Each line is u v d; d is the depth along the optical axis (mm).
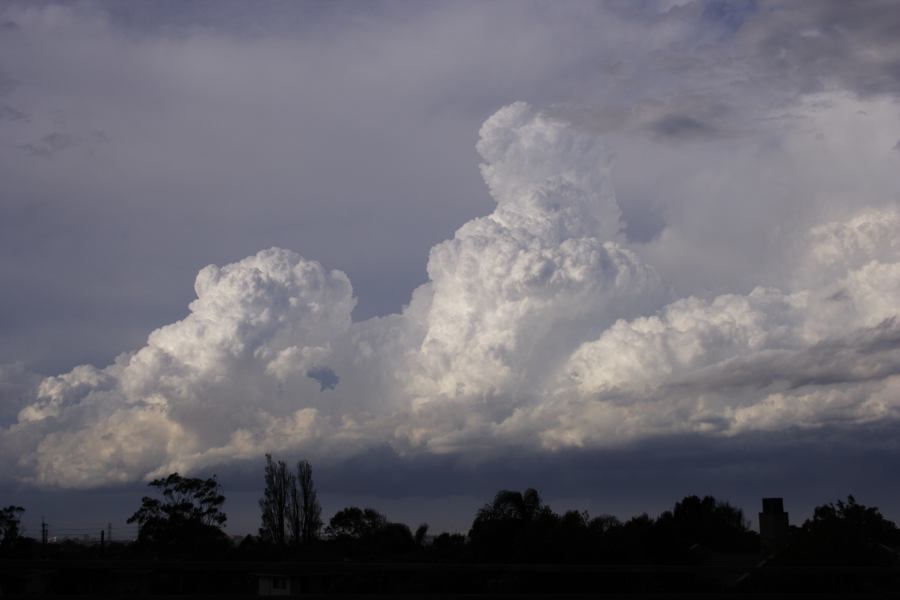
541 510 41156
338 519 69250
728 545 70875
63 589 24156
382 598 10828
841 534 38438
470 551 44438
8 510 54281
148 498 58500
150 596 10414
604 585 16625
